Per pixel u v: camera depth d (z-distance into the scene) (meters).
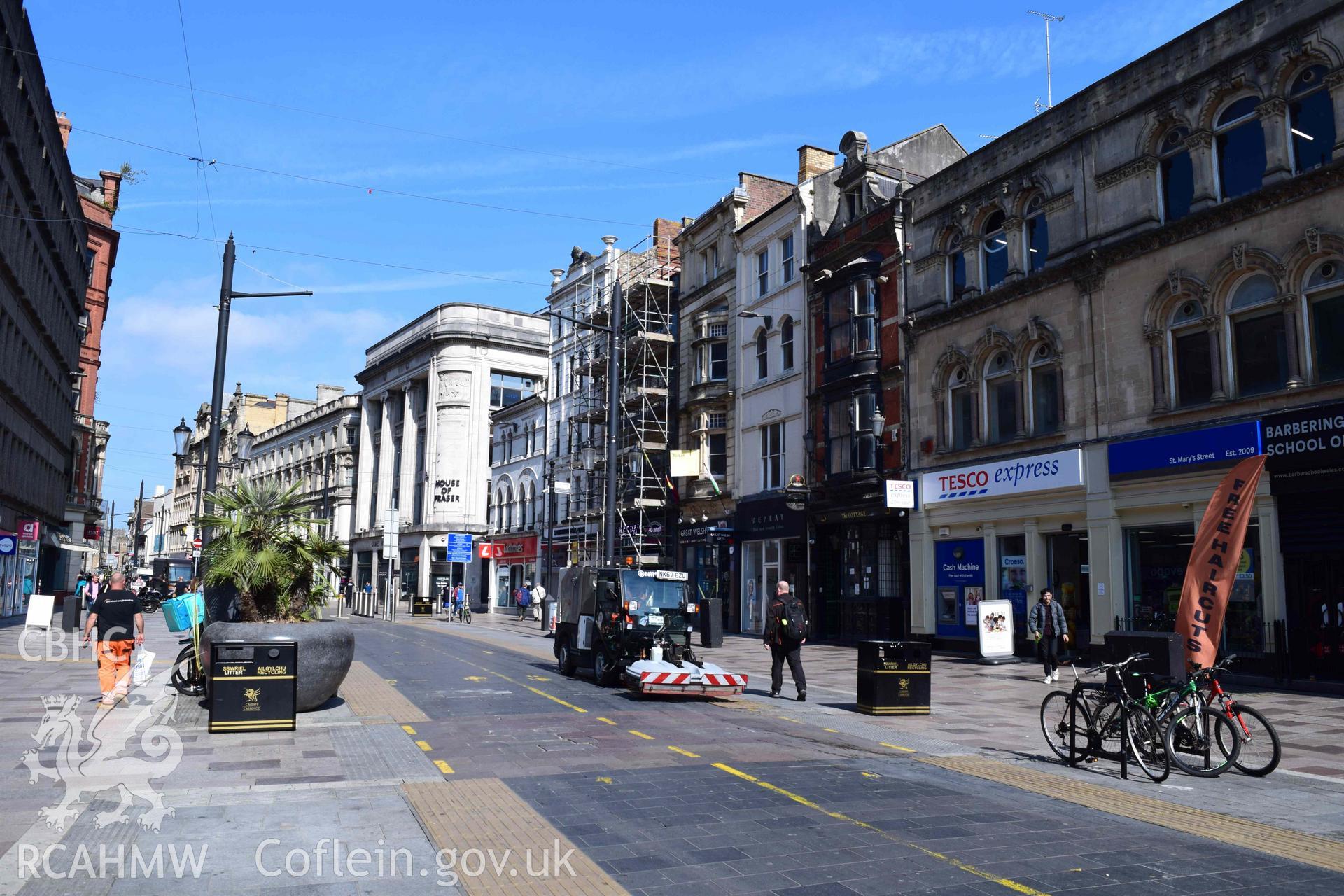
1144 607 20.17
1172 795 8.64
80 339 47.97
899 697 13.86
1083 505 21.47
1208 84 19.36
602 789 8.41
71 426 47.41
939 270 26.48
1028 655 22.84
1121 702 9.52
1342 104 16.94
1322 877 6.18
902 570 27.27
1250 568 18.02
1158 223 20.34
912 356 27.14
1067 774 9.69
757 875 6.02
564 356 51.69
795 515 31.39
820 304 31.41
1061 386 22.22
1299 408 17.14
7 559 35.91
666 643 16.38
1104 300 21.31
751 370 35.16
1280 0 18.05
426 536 61.88
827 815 7.61
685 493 38.53
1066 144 22.52
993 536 24.03
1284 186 17.62
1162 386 19.91
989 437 24.53
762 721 13.16
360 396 77.06
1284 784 9.16
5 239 29.22
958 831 7.20
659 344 40.91
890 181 30.41
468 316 63.59
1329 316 17.19
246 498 13.41
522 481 56.41
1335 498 16.73
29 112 31.12
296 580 13.59
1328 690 16.16
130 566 85.81
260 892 5.52
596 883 5.80
